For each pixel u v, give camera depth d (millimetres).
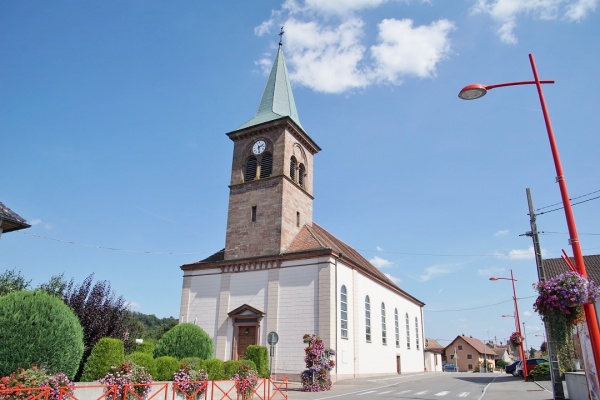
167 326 70812
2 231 15203
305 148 40625
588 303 10984
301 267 32406
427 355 64438
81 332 15172
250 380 20688
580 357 17719
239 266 34812
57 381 12836
